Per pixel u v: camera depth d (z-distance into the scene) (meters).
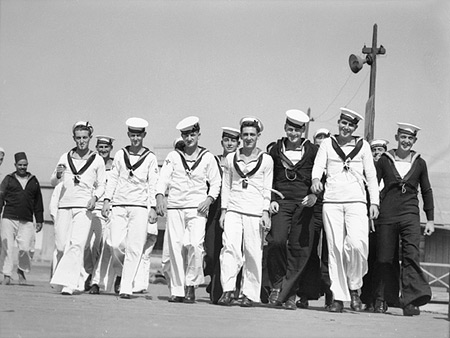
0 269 13.74
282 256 9.18
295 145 9.30
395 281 9.77
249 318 7.17
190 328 5.92
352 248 9.05
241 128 9.21
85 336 5.21
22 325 5.64
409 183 9.59
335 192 9.16
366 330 6.66
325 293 10.05
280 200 9.21
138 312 7.23
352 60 13.82
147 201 9.94
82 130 10.34
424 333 6.70
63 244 10.21
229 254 9.05
